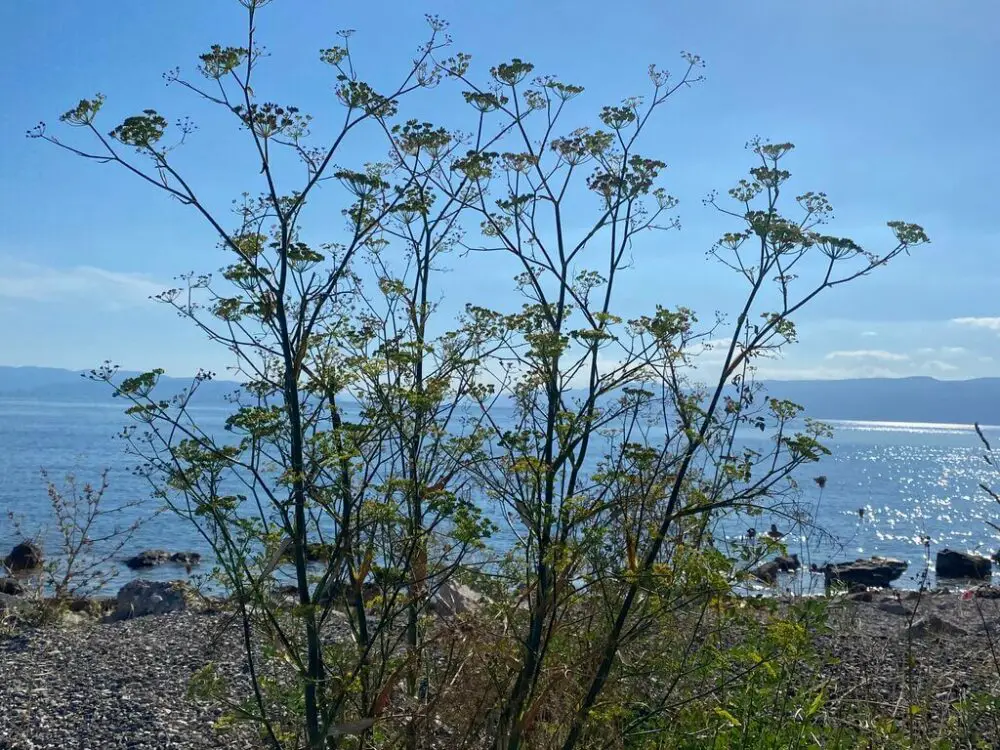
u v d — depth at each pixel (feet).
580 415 14.26
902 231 15.16
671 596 14.71
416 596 14.38
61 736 21.63
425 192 15.74
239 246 13.98
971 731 20.36
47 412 513.45
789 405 14.82
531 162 15.89
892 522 98.22
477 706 14.29
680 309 14.98
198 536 70.54
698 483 15.57
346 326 14.38
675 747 16.42
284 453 13.84
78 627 32.73
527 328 15.35
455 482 14.69
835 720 19.76
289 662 13.73
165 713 22.77
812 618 17.94
